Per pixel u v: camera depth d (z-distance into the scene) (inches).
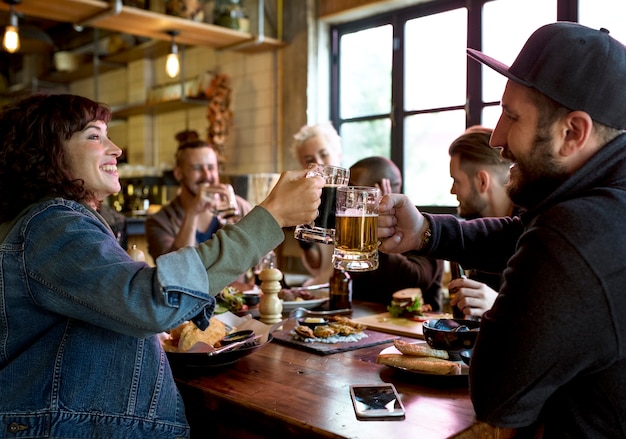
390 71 150.3
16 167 47.8
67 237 43.9
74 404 45.1
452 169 80.1
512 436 45.7
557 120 40.6
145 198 199.8
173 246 105.7
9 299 44.7
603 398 37.9
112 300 41.9
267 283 71.8
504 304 38.6
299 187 46.6
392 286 92.5
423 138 144.7
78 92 257.8
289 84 164.9
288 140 166.4
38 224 45.0
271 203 46.4
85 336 45.9
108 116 52.2
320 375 53.6
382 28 151.6
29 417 44.6
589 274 35.8
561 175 41.7
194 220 107.0
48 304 44.1
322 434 41.0
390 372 54.6
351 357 59.6
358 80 157.9
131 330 43.0
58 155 48.7
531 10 123.6
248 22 161.6
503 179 77.2
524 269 37.8
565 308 36.0
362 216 49.3
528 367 37.1
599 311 35.9
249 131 178.4
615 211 37.2
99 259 43.1
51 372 45.1
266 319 71.2
